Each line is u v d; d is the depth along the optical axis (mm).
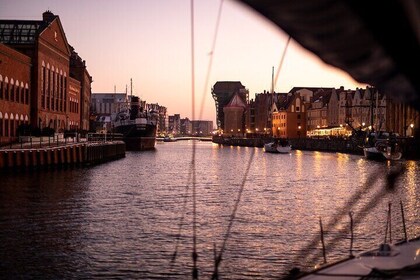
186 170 60250
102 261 17219
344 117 119875
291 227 23359
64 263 16891
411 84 4309
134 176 50438
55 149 53188
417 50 3984
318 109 140500
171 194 35750
